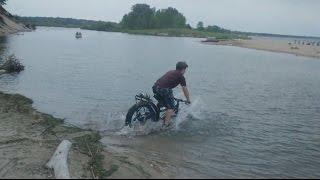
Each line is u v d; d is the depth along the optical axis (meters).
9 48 37.03
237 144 9.31
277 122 11.81
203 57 39.66
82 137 8.95
